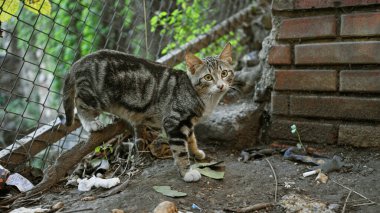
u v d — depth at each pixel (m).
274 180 1.06
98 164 1.17
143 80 1.14
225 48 1.19
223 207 0.93
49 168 1.08
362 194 0.97
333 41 1.20
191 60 1.14
